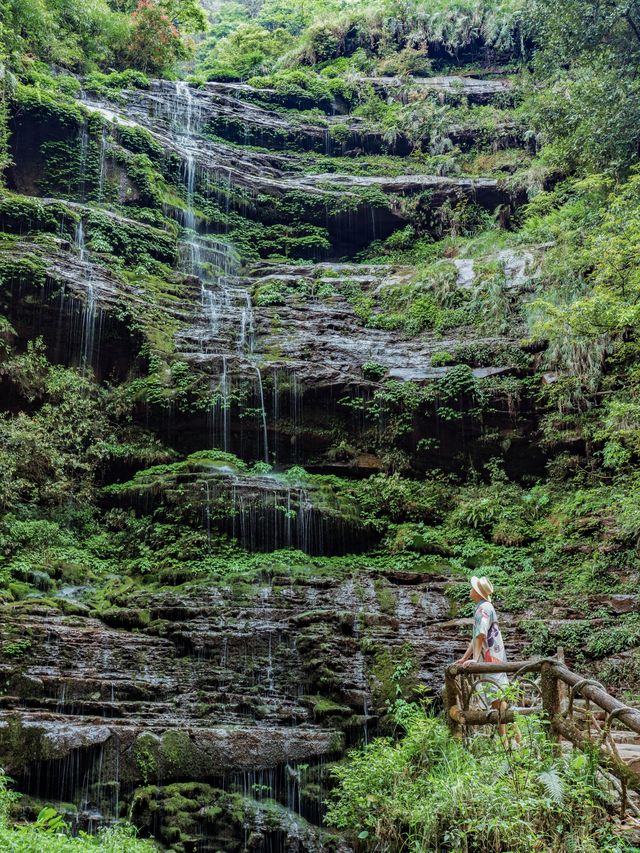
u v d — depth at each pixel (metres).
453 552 17.06
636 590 14.70
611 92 22.11
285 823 10.48
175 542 16.44
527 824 6.28
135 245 23.11
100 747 10.46
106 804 10.15
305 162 30.84
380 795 8.09
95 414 18.30
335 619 13.55
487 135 31.66
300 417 19.31
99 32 31.66
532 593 15.05
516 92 32.78
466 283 22.66
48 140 24.75
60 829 9.75
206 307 21.83
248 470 18.44
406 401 19.28
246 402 19.03
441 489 18.84
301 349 20.70
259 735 11.06
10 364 17.55
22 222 21.30
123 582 15.28
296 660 12.98
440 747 7.95
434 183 28.81
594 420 18.56
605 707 6.16
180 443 18.84
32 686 11.34
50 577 14.72
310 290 23.77
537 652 13.60
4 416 17.41
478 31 36.12
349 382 19.44
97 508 17.20
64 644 12.18
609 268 15.95
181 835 9.99
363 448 19.36
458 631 13.89
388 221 28.55
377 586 15.17
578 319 16.38
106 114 27.47
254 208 28.11
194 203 27.23
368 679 12.62
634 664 13.06
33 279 18.34
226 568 15.75
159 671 12.40
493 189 28.58
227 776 10.73
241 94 32.66
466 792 6.94
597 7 22.72
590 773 6.29
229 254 25.84
